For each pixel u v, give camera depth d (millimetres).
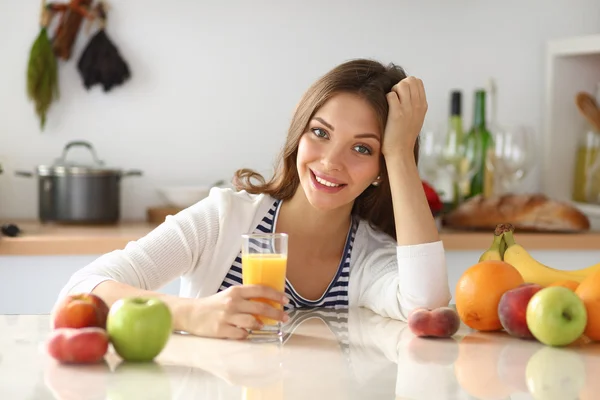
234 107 3250
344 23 3275
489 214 2889
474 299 1377
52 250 2588
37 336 1289
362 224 1840
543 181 3354
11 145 3148
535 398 986
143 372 1080
